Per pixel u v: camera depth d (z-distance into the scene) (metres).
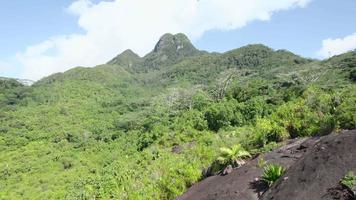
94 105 113.12
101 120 92.62
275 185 9.70
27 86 136.75
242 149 13.91
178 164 16.73
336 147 9.27
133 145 51.06
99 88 136.88
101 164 54.59
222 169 13.41
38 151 69.56
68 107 107.81
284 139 14.57
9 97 116.38
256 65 158.38
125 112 101.81
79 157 62.94
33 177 56.19
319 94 17.06
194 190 13.34
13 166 62.16
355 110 13.43
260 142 14.86
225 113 36.44
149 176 19.30
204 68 173.12
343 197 7.79
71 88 131.00
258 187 10.50
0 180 58.00
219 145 18.30
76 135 78.06
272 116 17.22
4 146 75.94
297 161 10.04
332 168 8.70
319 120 14.17
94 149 65.75
